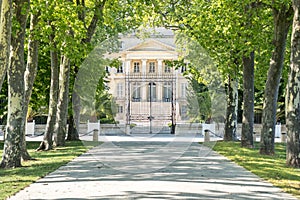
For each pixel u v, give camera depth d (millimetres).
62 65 25375
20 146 16031
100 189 11391
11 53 15625
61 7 17766
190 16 24984
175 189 11430
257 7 20969
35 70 18391
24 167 15742
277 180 13094
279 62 20625
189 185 12070
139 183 12367
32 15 18344
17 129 15875
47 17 17297
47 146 23172
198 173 14406
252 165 16594
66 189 11391
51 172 14586
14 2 15445
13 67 15680
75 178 13281
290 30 23781
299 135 16141
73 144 26781
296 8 15789
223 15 21109
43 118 43219
